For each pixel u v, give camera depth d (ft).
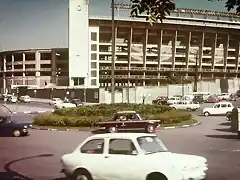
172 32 371.97
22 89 312.09
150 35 372.38
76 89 263.49
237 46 395.34
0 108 123.44
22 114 135.85
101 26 346.13
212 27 362.33
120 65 367.86
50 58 346.54
